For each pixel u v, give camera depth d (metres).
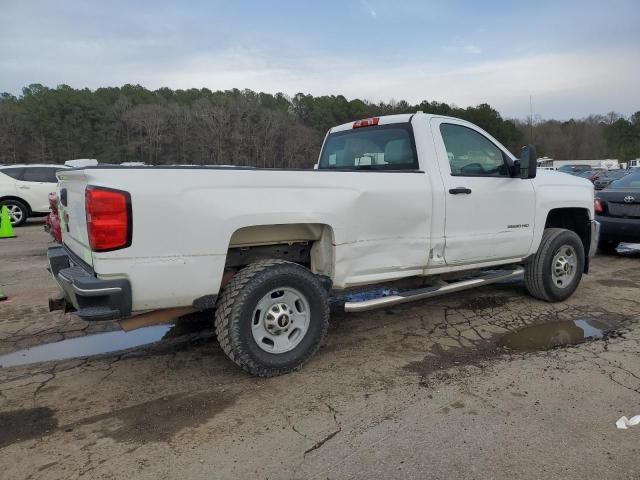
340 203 3.79
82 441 2.85
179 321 5.02
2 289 6.30
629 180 8.62
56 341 4.50
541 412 3.11
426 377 3.66
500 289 6.17
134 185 3.04
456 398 3.32
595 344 4.27
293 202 3.58
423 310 5.32
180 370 3.85
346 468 2.58
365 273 4.05
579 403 3.22
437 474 2.51
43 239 10.77
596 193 8.72
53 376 3.76
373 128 4.96
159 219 3.11
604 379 3.56
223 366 3.92
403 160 4.61
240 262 3.88
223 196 3.31
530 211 5.16
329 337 4.53
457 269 4.74
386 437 2.86
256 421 3.06
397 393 3.41
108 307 3.06
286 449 2.76
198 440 2.86
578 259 5.60
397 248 4.19
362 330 4.71
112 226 2.99
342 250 3.86
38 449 2.77
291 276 3.60
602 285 6.40
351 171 3.92
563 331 4.62
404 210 4.16
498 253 4.95
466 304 5.54
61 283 3.54
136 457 2.69
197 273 3.26
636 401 3.24
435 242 4.41
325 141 5.67
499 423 2.99
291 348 3.71
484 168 4.91
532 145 4.77
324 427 2.98
